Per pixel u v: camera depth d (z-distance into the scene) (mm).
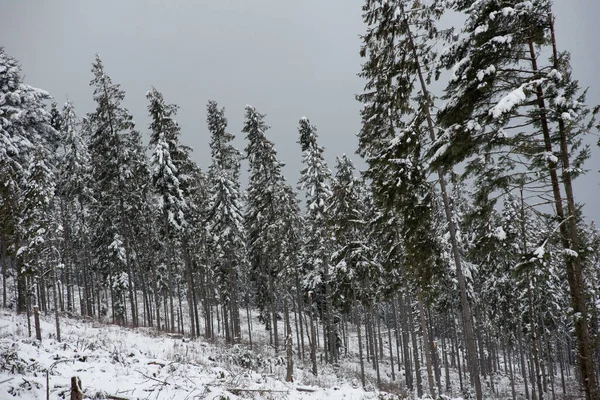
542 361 28031
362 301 23203
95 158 28312
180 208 27000
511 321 28594
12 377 6938
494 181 10570
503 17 9312
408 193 12539
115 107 27719
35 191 17938
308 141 25172
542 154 9617
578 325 9414
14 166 22625
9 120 23656
